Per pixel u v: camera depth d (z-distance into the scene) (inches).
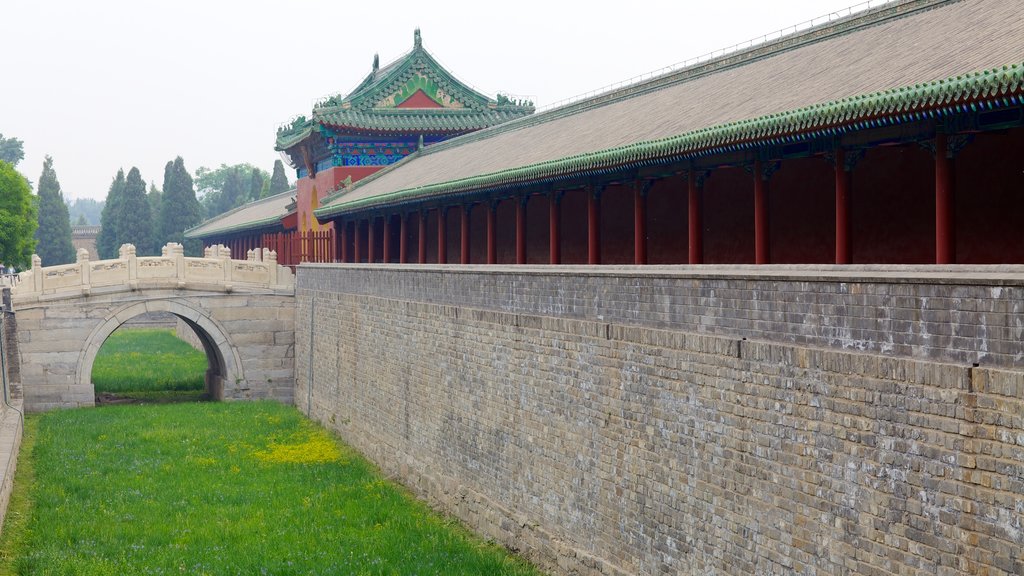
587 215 1453.0
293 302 2250.2
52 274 2112.5
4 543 1190.9
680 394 876.0
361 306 1737.2
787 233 1098.1
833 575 705.0
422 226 1754.4
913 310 649.6
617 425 970.1
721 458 823.7
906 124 795.4
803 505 733.3
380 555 1144.8
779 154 921.5
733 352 806.5
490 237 1488.7
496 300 1226.0
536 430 1120.8
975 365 606.2
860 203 1005.2
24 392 2101.4
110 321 2144.4
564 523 1063.6
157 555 1162.6
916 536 638.5
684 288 881.5
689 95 1230.3
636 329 938.1
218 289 2208.4
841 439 698.2
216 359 2386.8
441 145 2207.2
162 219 5103.3
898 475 652.1
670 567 889.5
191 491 1454.2
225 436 1846.7
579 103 1603.1
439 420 1381.6
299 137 2493.8
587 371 1021.2
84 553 1164.5
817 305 730.8
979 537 596.4
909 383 643.5
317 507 1366.9
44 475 1534.2
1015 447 574.6
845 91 835.4
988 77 644.1
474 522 1257.4
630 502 948.6
